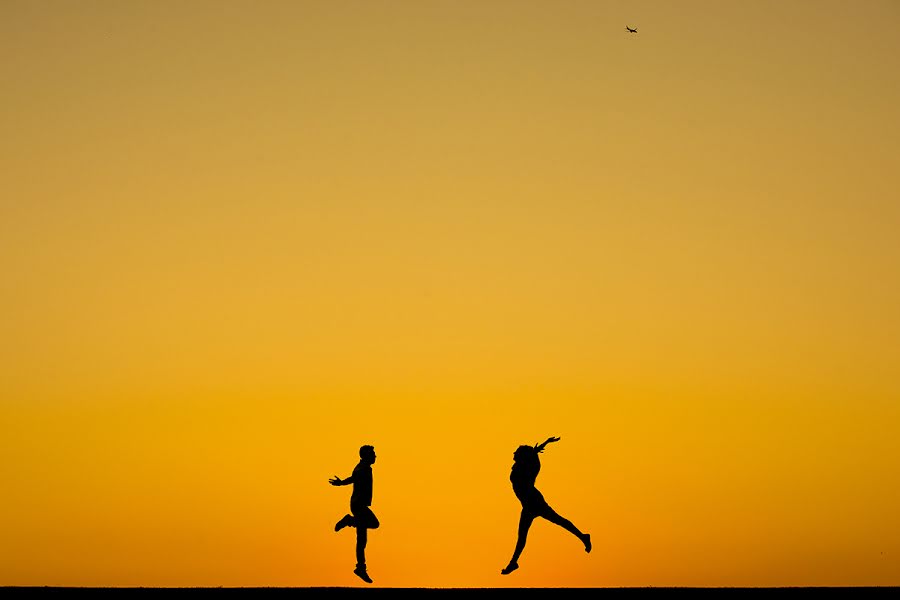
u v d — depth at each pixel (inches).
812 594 1673.2
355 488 2000.5
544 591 1697.8
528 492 1913.1
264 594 1676.9
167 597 1669.5
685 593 1683.1
